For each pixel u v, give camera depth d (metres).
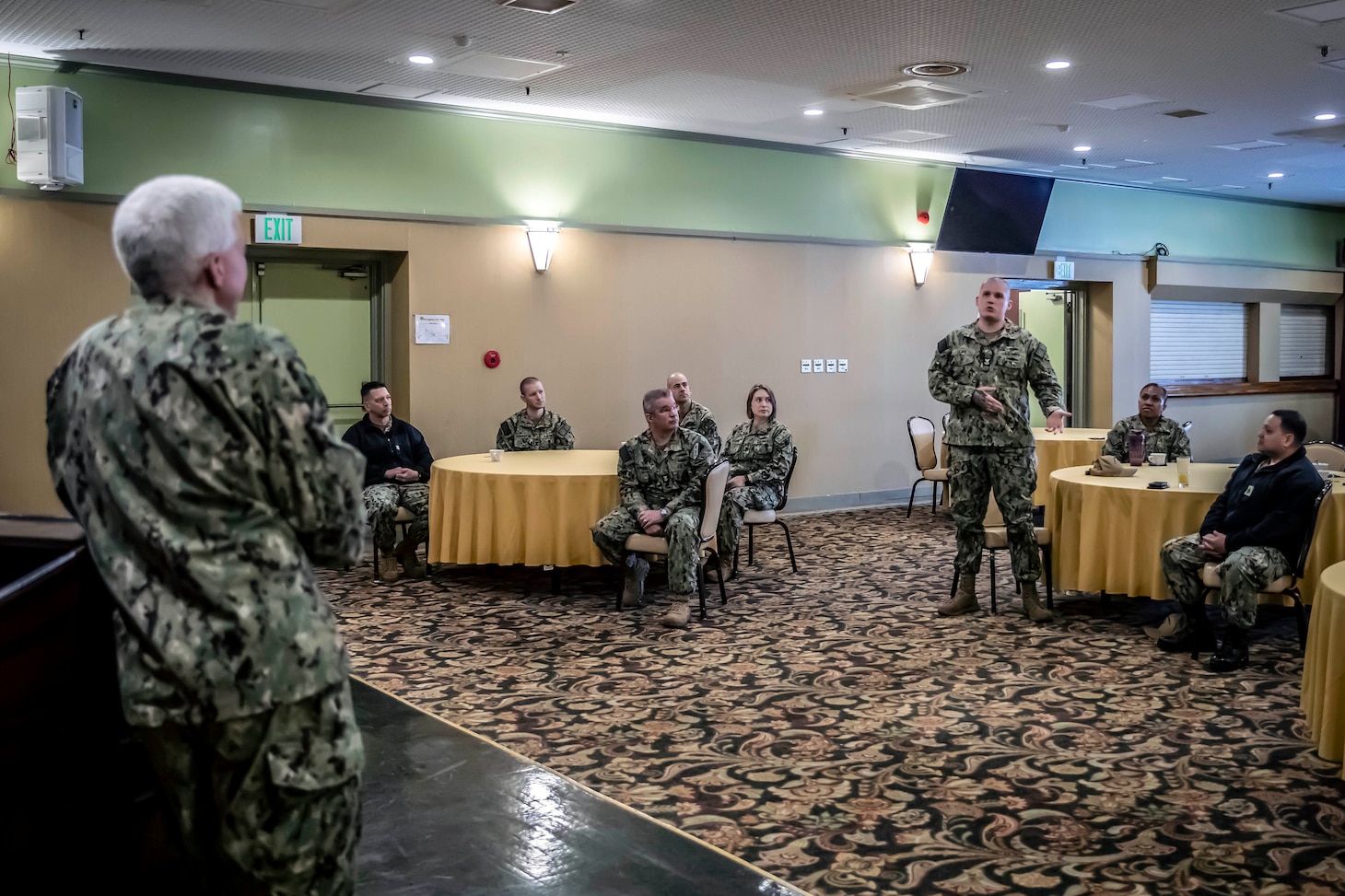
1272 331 14.16
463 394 8.00
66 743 1.86
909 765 3.53
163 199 1.64
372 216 7.54
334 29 5.95
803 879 2.72
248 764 1.63
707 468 5.75
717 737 3.82
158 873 2.10
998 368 5.45
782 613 5.74
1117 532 5.26
